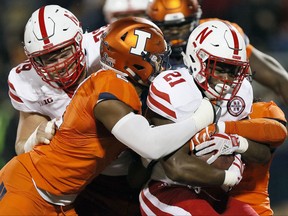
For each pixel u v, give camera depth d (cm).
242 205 1579
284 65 3155
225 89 1552
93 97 1530
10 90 1762
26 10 3559
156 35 1599
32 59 1666
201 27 1586
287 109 2714
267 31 3366
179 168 1498
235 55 1534
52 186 1593
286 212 2644
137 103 1529
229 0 3388
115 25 1616
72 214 1656
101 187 1838
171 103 1511
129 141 1493
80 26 1695
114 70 1603
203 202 1533
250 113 1648
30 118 1761
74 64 1652
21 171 1616
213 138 1520
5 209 1583
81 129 1555
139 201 1705
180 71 1573
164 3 1941
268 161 1639
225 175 1511
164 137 1481
